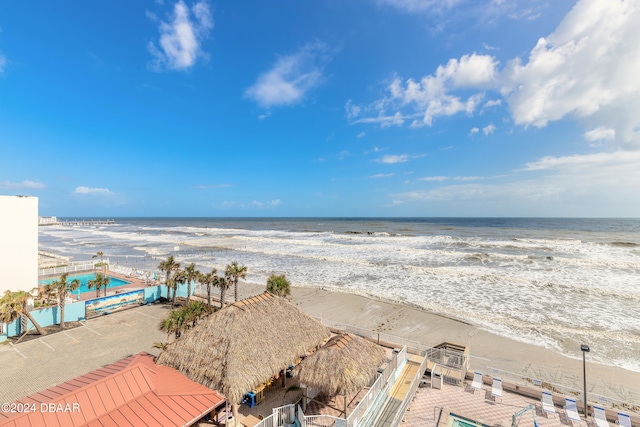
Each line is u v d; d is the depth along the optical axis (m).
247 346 10.13
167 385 9.12
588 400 12.57
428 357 14.47
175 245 61.69
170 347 10.88
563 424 10.45
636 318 21.36
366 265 39.84
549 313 22.52
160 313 21.88
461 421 10.49
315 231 97.44
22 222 21.89
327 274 35.25
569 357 16.48
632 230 86.62
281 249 54.38
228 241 68.38
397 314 22.88
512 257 42.34
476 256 44.16
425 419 10.58
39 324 18.89
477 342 18.33
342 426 8.91
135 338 17.62
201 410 8.37
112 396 8.14
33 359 15.09
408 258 43.88
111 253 51.78
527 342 18.25
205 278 22.67
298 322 12.49
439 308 23.84
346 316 22.64
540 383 12.67
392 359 12.72
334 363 9.79
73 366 14.45
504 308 23.66
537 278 31.62
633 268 35.75
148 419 7.78
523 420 10.62
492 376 13.05
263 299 12.57
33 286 22.34
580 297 25.98
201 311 15.09
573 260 39.53
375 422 10.17
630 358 16.27
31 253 22.31
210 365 9.68
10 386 12.80
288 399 11.59
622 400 12.77
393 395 11.64
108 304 22.03
